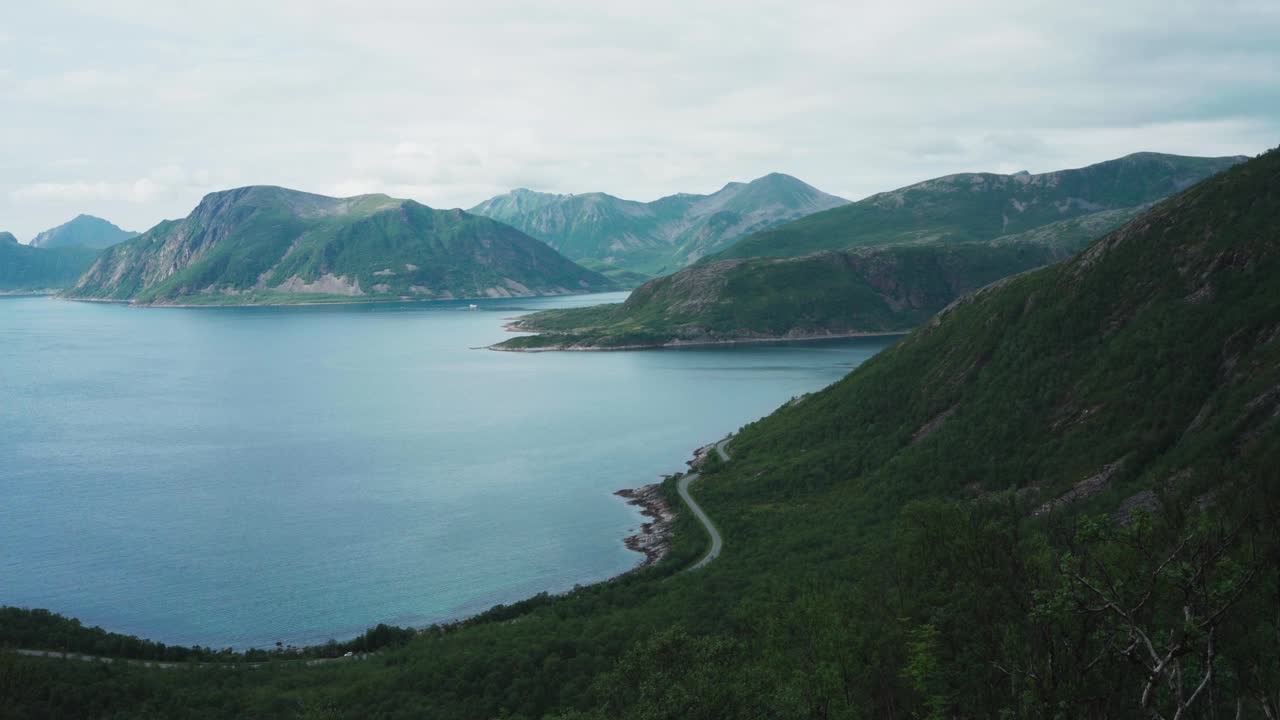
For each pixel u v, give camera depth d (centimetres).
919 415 15400
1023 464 11938
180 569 13012
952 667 3831
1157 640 2773
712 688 4812
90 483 18438
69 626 9569
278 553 13725
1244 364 10756
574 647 8131
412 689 7575
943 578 4472
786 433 18075
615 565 12925
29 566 13125
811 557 10450
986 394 14312
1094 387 12600
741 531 12888
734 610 8306
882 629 4841
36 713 6869
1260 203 13412
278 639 10500
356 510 16250
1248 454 7456
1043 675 3036
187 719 6962
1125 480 10238
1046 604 3033
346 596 11894
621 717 5366
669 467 19462
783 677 5062
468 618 10969
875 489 13212
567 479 18550
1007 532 4391
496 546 14000
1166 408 11156
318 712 6825
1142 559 3064
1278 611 2666
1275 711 2617
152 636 10594
